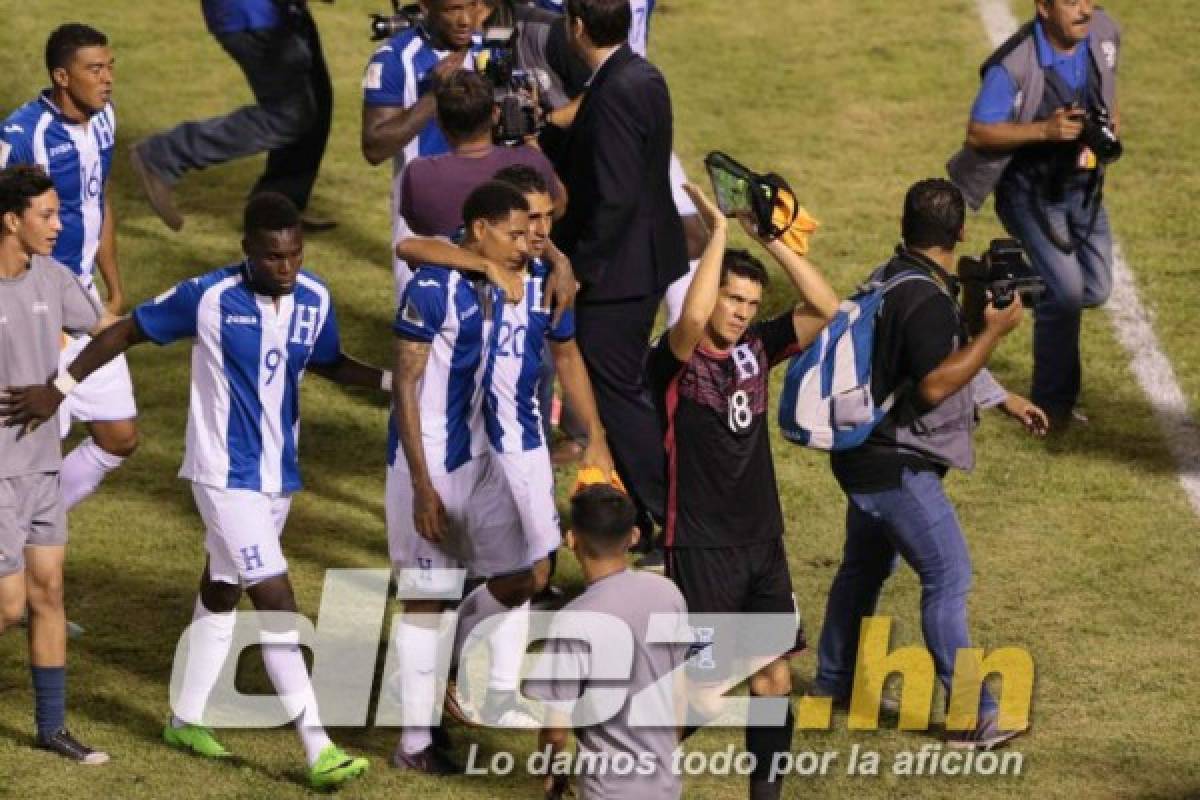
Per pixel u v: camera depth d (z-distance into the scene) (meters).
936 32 57.84
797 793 25.95
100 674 28.69
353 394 39.22
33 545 25.97
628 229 30.53
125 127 51.25
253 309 25.09
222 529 25.50
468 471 26.22
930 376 25.52
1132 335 41.09
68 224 31.44
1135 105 52.97
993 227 46.44
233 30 42.81
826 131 51.56
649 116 30.00
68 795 25.28
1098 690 28.25
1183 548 32.84
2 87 52.94
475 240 25.66
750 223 25.17
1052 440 36.97
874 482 26.44
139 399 38.72
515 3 35.78
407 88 33.44
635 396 31.30
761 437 25.08
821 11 59.62
